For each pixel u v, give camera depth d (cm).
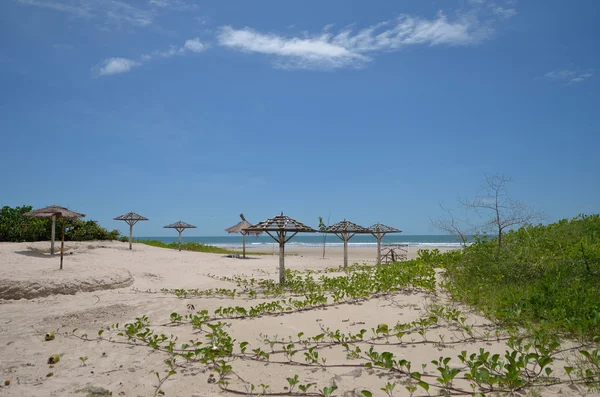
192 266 1748
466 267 895
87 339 623
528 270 789
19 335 644
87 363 524
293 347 533
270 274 1591
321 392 423
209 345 588
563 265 761
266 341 590
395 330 609
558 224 1253
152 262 1762
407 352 523
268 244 7369
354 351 528
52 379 470
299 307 785
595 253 805
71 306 852
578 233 1095
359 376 459
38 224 1983
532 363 452
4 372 491
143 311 807
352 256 3112
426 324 592
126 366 512
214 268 1731
